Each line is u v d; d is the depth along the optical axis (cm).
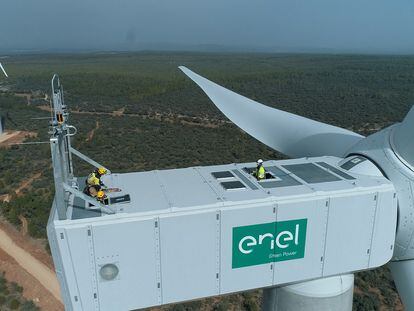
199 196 870
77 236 780
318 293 964
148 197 864
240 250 870
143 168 5038
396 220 972
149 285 842
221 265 869
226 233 852
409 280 1021
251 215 855
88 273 807
